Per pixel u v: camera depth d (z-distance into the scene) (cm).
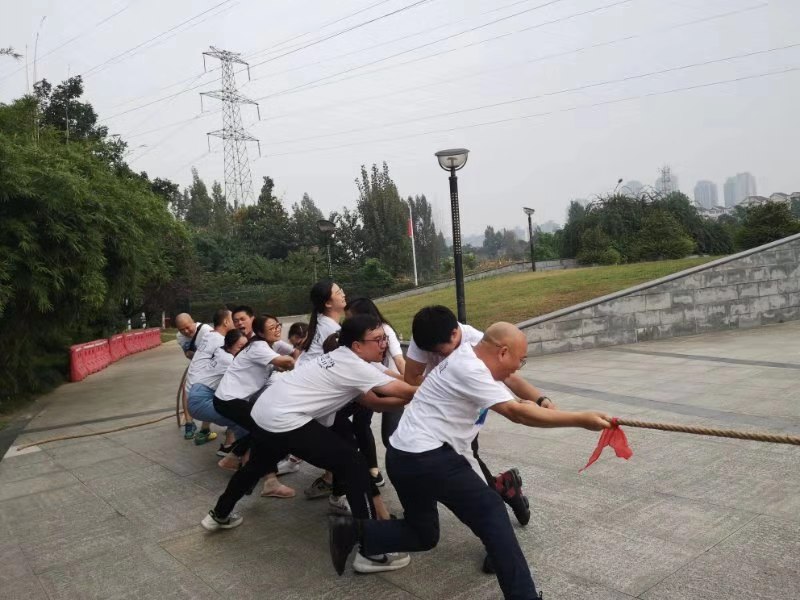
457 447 268
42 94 2086
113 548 375
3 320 862
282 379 345
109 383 1216
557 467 453
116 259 977
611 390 706
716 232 3056
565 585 284
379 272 3609
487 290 1719
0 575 348
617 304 1098
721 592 267
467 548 337
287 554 347
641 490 393
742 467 419
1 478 554
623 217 3077
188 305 3316
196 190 5716
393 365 425
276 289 3456
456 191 873
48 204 769
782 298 1241
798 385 647
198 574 330
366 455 433
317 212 4834
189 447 620
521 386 325
